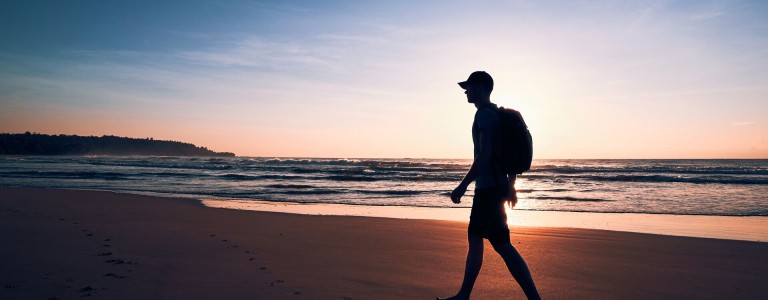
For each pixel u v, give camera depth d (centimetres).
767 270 491
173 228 754
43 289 364
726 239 718
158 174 3281
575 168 4750
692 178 2828
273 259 512
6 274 409
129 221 833
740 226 964
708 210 1287
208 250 559
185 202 1310
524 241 678
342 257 534
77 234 657
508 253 296
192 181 2578
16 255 494
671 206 1397
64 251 525
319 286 395
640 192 1950
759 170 4103
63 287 371
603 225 979
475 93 299
